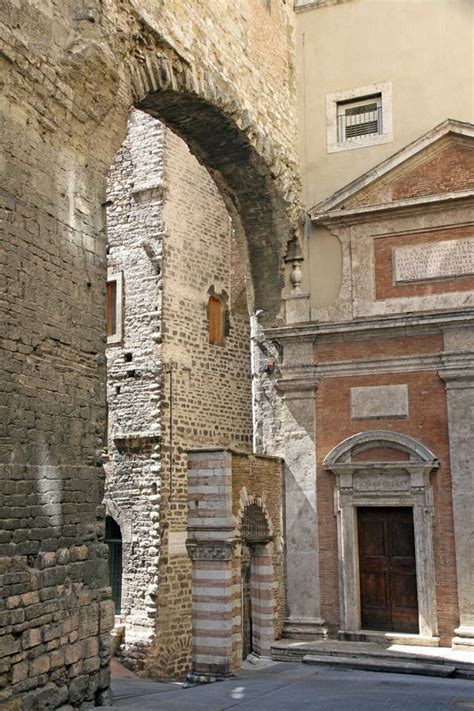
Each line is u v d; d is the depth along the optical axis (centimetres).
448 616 1627
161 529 2073
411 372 1736
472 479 1639
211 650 1533
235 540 1570
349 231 1833
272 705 1201
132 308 2206
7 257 989
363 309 1786
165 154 2231
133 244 2233
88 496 1115
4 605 927
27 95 1045
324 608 1739
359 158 1856
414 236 1773
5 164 998
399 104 1836
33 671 963
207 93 1467
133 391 2166
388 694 1288
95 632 1091
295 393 1828
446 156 1762
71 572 1059
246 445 2425
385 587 1712
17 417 984
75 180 1139
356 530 1741
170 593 2078
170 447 2134
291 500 1797
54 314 1072
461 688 1358
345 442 1748
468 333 1691
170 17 1368
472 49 1791
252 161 1708
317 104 1909
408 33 1852
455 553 1633
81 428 1112
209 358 2320
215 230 2403
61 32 1118
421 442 1698
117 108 1230
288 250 1877
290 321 1850
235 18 1625
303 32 1945
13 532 958
